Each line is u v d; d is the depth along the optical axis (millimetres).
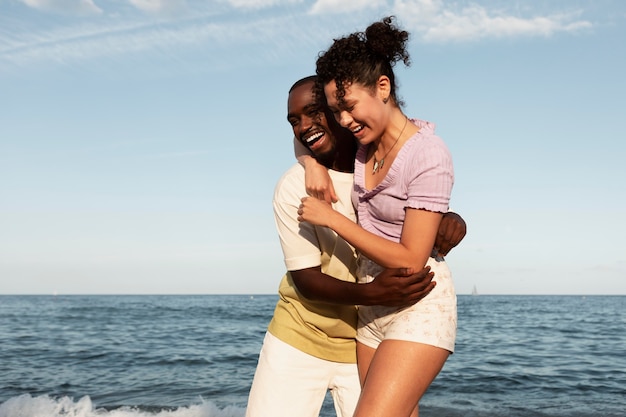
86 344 20594
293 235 2793
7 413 9312
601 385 12414
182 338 23000
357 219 2848
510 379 13070
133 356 17016
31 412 9406
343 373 3012
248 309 49250
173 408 9695
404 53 2473
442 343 2484
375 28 2410
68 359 16344
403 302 2477
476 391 11625
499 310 51156
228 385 12070
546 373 14039
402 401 2439
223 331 26469
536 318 38531
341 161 2861
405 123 2539
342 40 2414
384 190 2516
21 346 19906
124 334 24891
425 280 2428
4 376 13281
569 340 22734
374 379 2477
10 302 77750
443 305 2539
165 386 11961
